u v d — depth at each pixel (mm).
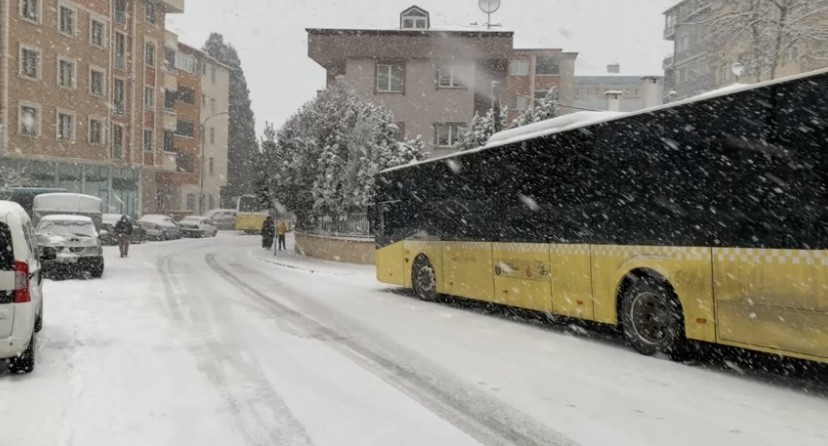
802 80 6781
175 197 61062
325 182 28016
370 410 6211
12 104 37594
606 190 9453
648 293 8805
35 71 39281
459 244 13547
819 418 6117
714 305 7742
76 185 43500
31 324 7309
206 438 5359
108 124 45594
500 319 12289
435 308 13844
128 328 10422
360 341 9734
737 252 7469
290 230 58875
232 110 79438
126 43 47688
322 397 6625
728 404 6559
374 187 17719
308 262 26719
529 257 11219
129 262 25359
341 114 29000
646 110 8734
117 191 47812
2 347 7016
